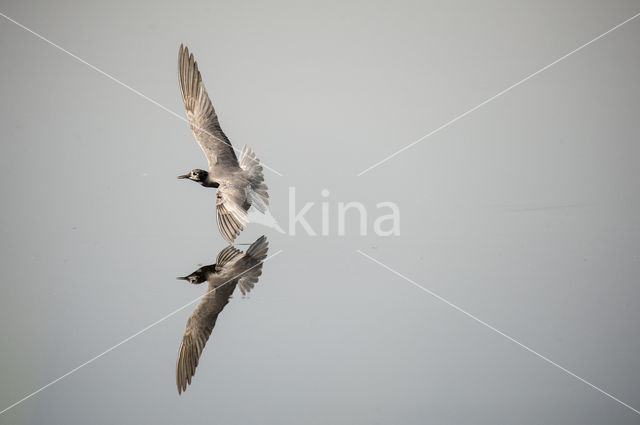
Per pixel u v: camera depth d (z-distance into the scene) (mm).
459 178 17250
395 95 21328
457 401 8242
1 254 13180
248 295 11195
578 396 8383
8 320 10242
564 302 10781
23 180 17266
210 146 12984
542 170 17547
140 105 20734
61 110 20547
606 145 18703
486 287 11453
